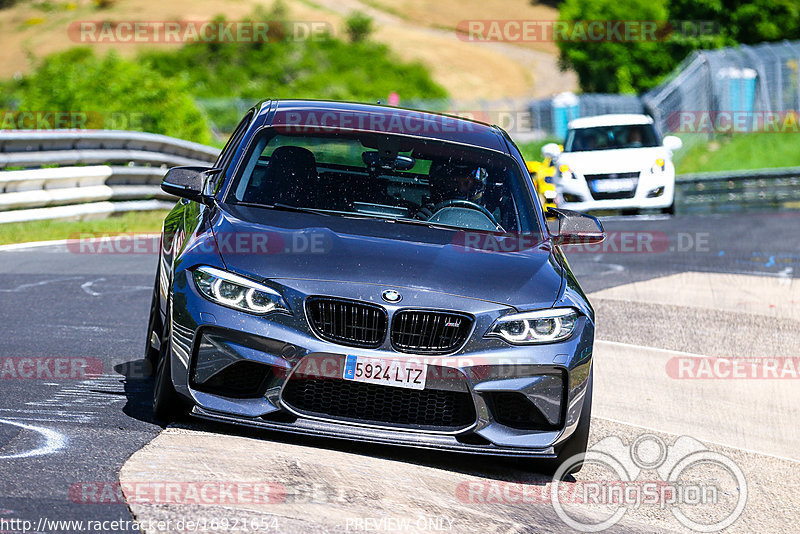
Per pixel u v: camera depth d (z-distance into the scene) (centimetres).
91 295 2778
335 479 1403
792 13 13762
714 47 13888
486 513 1388
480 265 1650
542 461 1666
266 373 1502
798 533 1536
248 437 1562
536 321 1562
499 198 1903
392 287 1529
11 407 1603
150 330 1917
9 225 4012
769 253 4753
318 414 1515
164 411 1588
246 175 1828
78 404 1659
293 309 1498
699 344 2861
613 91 14475
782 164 10144
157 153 5222
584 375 1595
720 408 2236
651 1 14475
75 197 4416
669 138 5800
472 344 1520
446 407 1536
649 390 2334
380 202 1817
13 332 2208
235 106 14750
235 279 1516
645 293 3606
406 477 1491
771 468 1850
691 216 6075
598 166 5488
